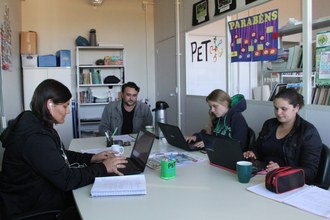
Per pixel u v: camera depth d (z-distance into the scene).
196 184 1.53
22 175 1.48
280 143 2.01
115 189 1.41
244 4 3.36
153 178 1.64
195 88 4.97
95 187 1.44
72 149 2.48
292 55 2.74
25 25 5.53
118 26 6.10
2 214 1.45
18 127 1.50
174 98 5.46
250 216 1.15
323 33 2.33
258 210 1.20
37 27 5.60
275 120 2.14
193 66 4.93
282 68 2.88
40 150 1.44
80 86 5.75
